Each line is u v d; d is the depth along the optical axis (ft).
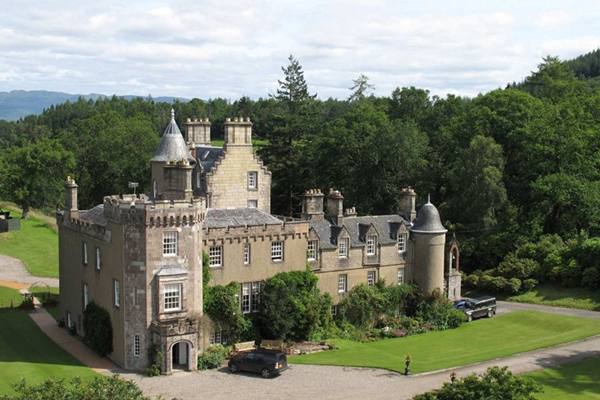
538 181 281.95
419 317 222.28
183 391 152.35
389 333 208.95
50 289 251.60
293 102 399.85
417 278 230.07
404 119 394.32
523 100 315.78
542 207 290.97
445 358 181.06
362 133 336.49
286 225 201.26
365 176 328.49
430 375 164.25
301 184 360.89
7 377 155.12
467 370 167.12
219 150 241.96
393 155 320.50
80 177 417.90
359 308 214.90
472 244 282.97
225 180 235.81
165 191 185.78
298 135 375.04
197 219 174.91
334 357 181.88
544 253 268.62
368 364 174.40
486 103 325.21
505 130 311.68
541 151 293.64
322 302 207.21
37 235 351.46
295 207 371.56
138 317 168.86
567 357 177.58
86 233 191.72
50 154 396.16
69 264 205.05
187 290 173.78
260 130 518.37
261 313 194.59
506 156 310.65
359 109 376.27
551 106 312.71
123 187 409.28
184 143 235.61
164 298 170.60
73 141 441.27
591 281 249.34
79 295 197.36
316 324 199.93
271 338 193.57
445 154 337.11
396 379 161.07
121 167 405.59
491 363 172.86
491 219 281.95
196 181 240.53
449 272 238.89
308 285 201.46
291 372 167.63
